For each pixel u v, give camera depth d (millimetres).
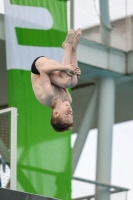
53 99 31891
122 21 63875
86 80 68188
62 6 56531
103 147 65312
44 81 31609
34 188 51750
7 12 54125
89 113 66375
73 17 59719
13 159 42188
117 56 64062
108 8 62469
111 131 65875
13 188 41562
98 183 57594
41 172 52469
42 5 55531
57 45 55281
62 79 31719
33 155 52500
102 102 65938
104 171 64875
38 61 32219
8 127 43406
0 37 55156
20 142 52406
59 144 53844
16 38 53844
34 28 54625
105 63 63031
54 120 31938
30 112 53031
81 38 60562
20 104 52875
